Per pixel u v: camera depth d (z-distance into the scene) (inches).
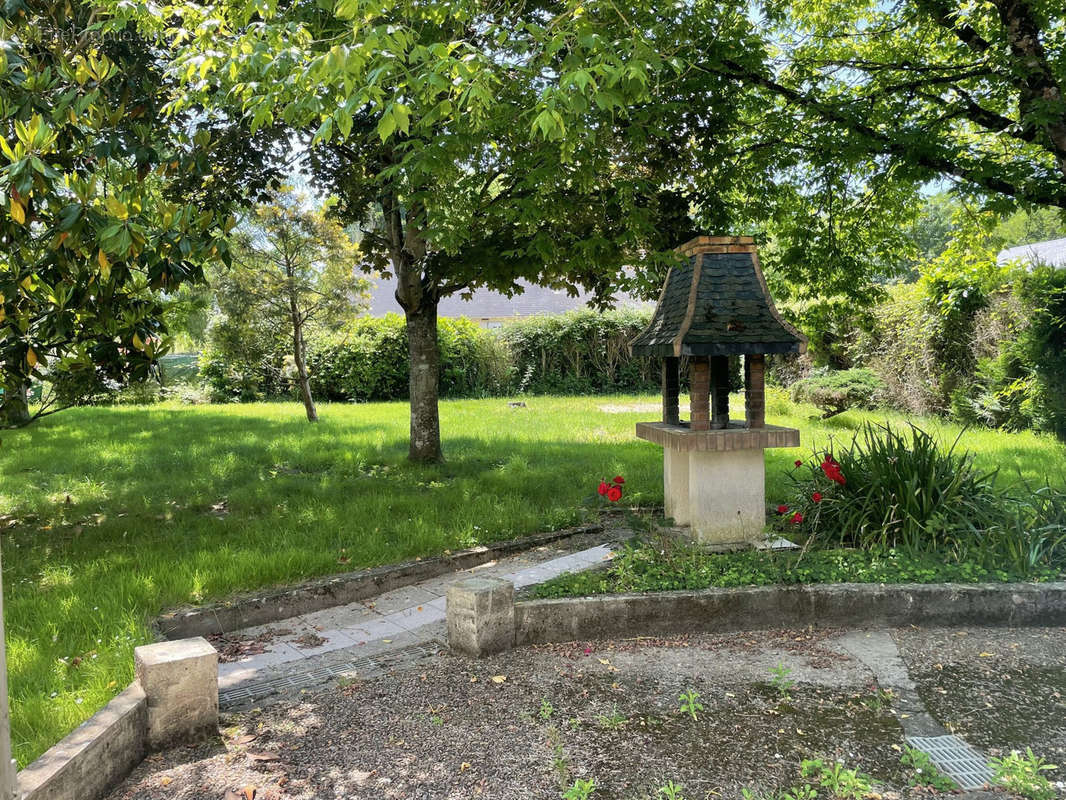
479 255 339.3
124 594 193.5
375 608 207.6
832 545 224.1
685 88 303.1
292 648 177.8
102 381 252.7
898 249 414.9
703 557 202.8
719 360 235.3
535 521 276.4
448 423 602.5
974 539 206.2
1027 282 472.1
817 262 386.0
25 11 184.2
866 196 391.2
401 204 283.0
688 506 243.4
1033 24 280.8
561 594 180.9
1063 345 457.4
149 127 214.2
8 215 162.7
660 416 651.5
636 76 154.9
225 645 180.4
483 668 158.9
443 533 258.7
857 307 407.5
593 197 307.1
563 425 584.1
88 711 129.7
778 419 615.5
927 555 200.1
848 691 145.2
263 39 184.4
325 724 134.2
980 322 520.1
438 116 177.8
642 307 1010.7
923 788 111.0
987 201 313.3
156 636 172.7
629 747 124.3
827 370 683.4
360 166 374.0
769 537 223.5
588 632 175.0
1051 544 201.5
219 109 299.1
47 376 249.1
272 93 176.1
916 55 374.9
